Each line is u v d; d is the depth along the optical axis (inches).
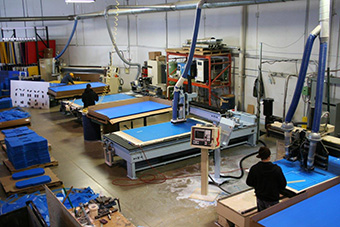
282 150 242.1
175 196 219.8
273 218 148.3
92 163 277.7
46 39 643.5
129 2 551.8
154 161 269.9
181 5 375.6
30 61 603.2
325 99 289.0
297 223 144.5
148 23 534.6
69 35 639.8
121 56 515.2
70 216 137.9
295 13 323.9
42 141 263.4
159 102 367.2
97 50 618.5
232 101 394.3
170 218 194.9
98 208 167.5
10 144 255.3
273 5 343.9
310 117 213.2
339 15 284.8
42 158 265.9
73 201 203.9
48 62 585.6
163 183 238.5
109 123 302.4
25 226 168.7
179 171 258.1
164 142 255.6
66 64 658.2
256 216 146.0
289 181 194.7
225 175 246.7
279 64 348.2
